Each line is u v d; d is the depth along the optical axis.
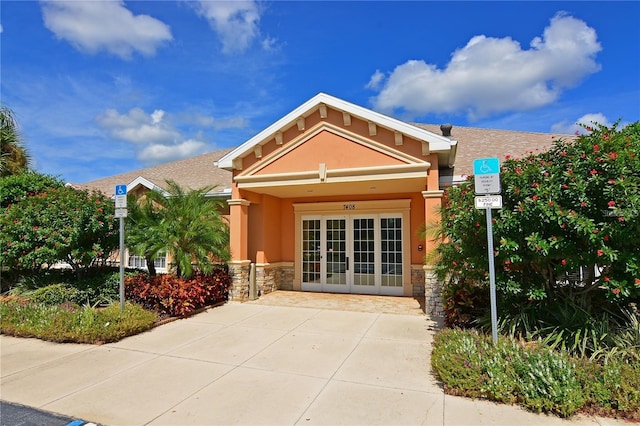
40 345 6.72
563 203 5.12
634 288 4.88
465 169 10.71
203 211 9.91
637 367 4.34
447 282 7.84
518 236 5.45
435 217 8.55
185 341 6.91
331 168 9.70
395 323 8.13
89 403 4.35
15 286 10.60
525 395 4.07
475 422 3.81
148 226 9.94
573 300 5.89
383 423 3.82
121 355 6.13
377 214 12.22
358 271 12.36
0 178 11.29
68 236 9.16
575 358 4.74
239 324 8.16
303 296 11.66
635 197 4.40
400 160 9.09
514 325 5.76
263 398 4.45
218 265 11.12
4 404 4.35
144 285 9.18
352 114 9.45
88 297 9.41
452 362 4.76
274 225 12.80
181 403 4.33
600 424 3.74
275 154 10.30
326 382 4.92
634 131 6.15
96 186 18.03
